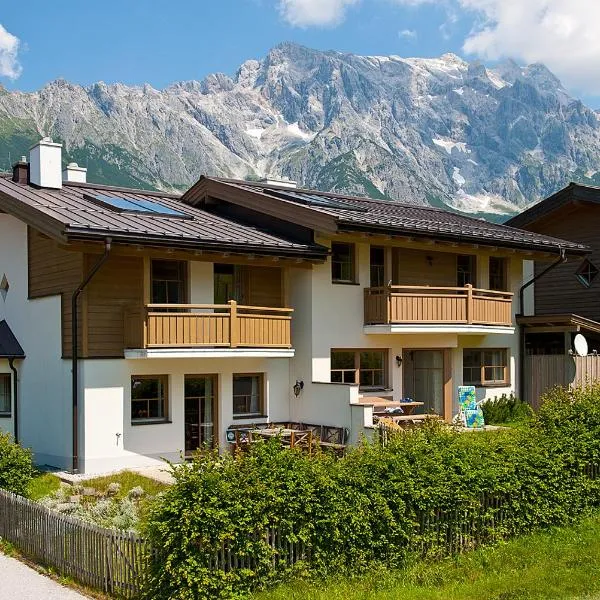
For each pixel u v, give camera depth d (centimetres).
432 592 975
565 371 2434
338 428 1862
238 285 2000
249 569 927
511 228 2717
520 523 1215
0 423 1972
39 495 1523
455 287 2289
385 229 2000
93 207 1875
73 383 1716
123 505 1326
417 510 1087
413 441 1170
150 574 927
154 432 1795
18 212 1805
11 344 1944
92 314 1733
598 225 2800
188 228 1838
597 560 1115
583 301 2836
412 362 2331
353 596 937
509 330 2369
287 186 2548
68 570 1092
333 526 998
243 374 1962
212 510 909
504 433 1338
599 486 1355
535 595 977
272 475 984
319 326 2017
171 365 1825
